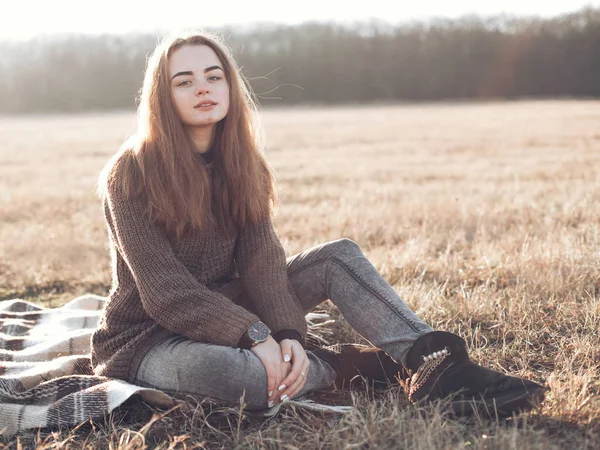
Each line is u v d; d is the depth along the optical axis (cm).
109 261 539
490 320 354
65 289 484
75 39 7356
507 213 652
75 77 7244
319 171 1180
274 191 309
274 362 253
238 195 284
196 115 272
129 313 276
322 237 587
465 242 541
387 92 7250
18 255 558
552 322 344
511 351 312
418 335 257
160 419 255
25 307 414
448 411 238
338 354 287
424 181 998
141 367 268
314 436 238
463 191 852
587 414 238
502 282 415
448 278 418
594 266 412
